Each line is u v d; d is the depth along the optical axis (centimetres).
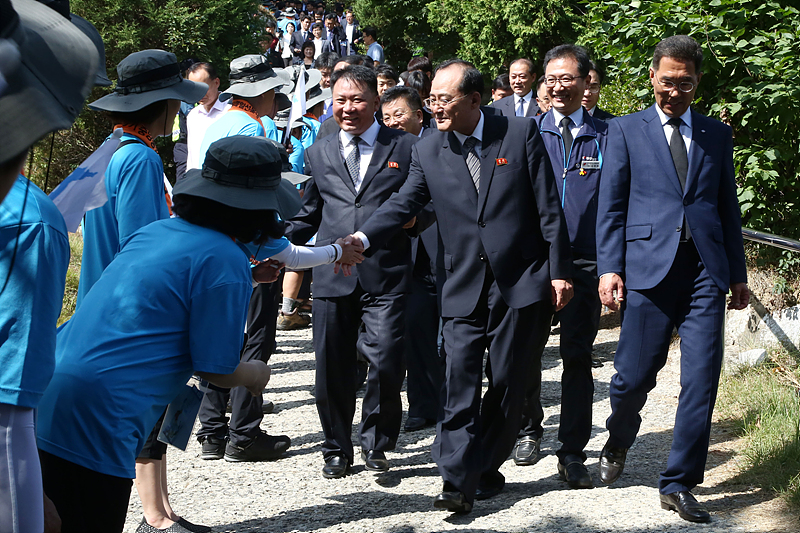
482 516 381
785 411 471
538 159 386
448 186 391
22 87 136
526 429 466
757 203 609
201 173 276
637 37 634
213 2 1309
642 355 387
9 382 195
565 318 434
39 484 202
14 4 155
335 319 438
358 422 552
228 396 494
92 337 257
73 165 1277
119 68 333
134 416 256
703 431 366
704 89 618
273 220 280
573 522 367
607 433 506
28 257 200
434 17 1834
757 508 371
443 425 383
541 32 1474
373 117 457
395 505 402
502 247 381
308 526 377
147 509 343
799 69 560
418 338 533
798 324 564
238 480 446
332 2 2827
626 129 401
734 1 588
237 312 265
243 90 461
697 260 382
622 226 397
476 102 388
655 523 361
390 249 439
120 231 319
